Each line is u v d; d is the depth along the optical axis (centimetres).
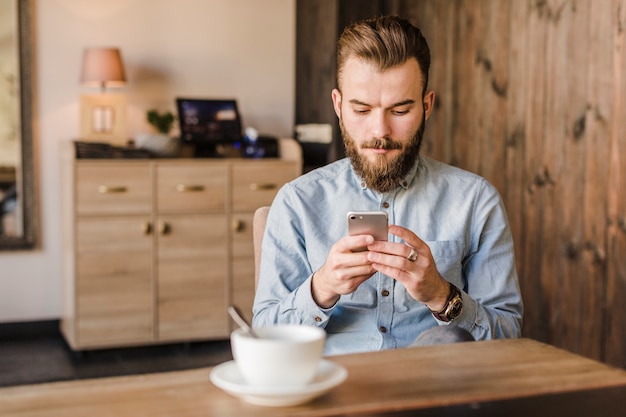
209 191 408
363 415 88
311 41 443
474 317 148
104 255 396
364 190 167
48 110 436
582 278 293
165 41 452
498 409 93
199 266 409
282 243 166
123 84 423
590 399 97
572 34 296
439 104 388
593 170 286
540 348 115
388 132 152
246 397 91
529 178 322
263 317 157
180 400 92
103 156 396
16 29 427
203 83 459
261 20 466
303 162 452
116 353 402
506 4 333
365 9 415
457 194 167
